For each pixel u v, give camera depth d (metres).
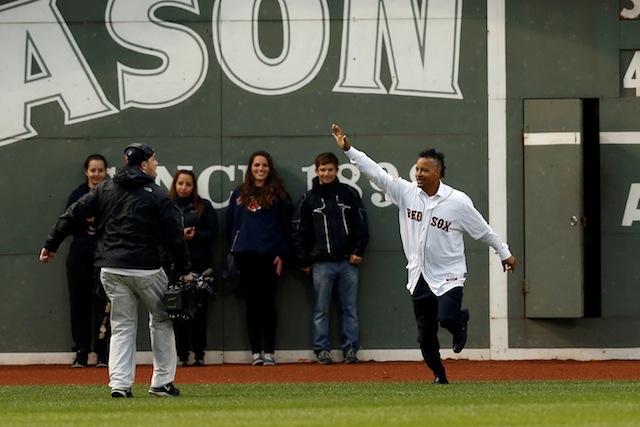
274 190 44.25
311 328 45.25
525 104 45.16
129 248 30.08
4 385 38.12
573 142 44.66
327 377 40.22
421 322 33.78
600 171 45.25
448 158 45.28
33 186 45.53
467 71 45.28
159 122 45.47
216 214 45.09
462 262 32.88
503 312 45.16
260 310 44.22
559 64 45.19
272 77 45.44
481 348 45.19
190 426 23.17
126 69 45.44
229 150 45.44
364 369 42.62
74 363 44.25
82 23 45.41
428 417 24.31
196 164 45.44
